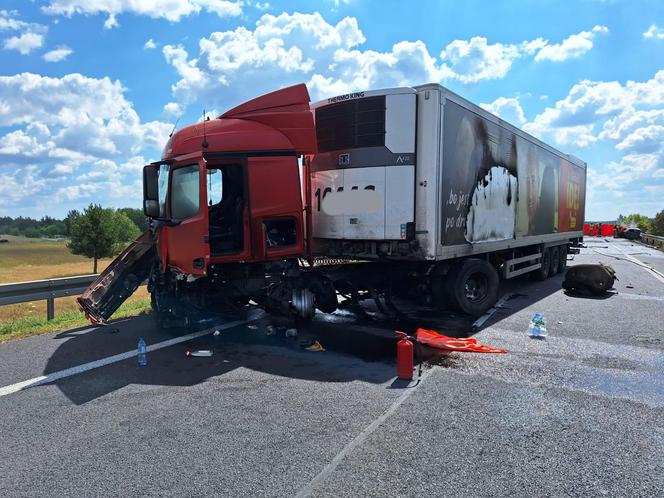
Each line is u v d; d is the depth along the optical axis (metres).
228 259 6.45
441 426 3.70
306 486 2.88
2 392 4.56
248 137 6.59
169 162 6.51
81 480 2.99
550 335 6.65
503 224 9.34
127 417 3.95
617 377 4.84
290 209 6.81
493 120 8.63
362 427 3.70
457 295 7.70
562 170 13.76
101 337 6.72
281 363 5.43
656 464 3.12
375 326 7.34
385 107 6.96
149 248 7.74
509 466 3.10
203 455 3.29
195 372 5.12
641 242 36.06
